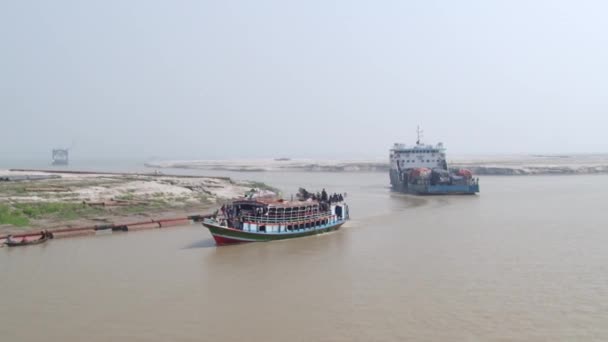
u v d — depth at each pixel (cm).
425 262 3816
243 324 2553
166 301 2931
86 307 2827
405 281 3291
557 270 3509
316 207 5362
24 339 2386
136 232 5222
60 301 2931
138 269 3666
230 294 3058
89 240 4772
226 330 2477
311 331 2444
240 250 4353
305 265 3791
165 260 3969
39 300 2950
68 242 4669
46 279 3397
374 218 6412
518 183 13462
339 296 2988
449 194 9700
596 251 4106
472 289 3081
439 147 11481
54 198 6506
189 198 7600
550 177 16575
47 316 2684
